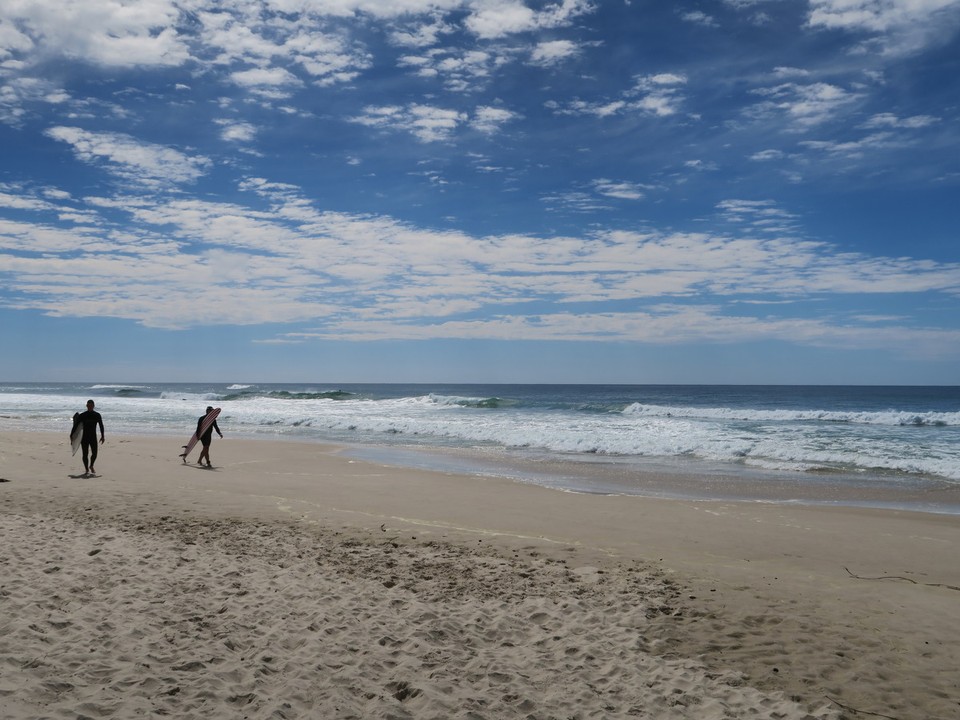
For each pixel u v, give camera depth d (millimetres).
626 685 5340
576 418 34875
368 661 5465
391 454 20938
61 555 7844
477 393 110000
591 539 10227
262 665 5258
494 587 7648
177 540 9133
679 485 15617
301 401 54250
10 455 17609
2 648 5023
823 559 9344
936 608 7289
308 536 9805
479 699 4969
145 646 5387
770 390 133750
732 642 6297
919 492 14828
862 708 5117
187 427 29875
